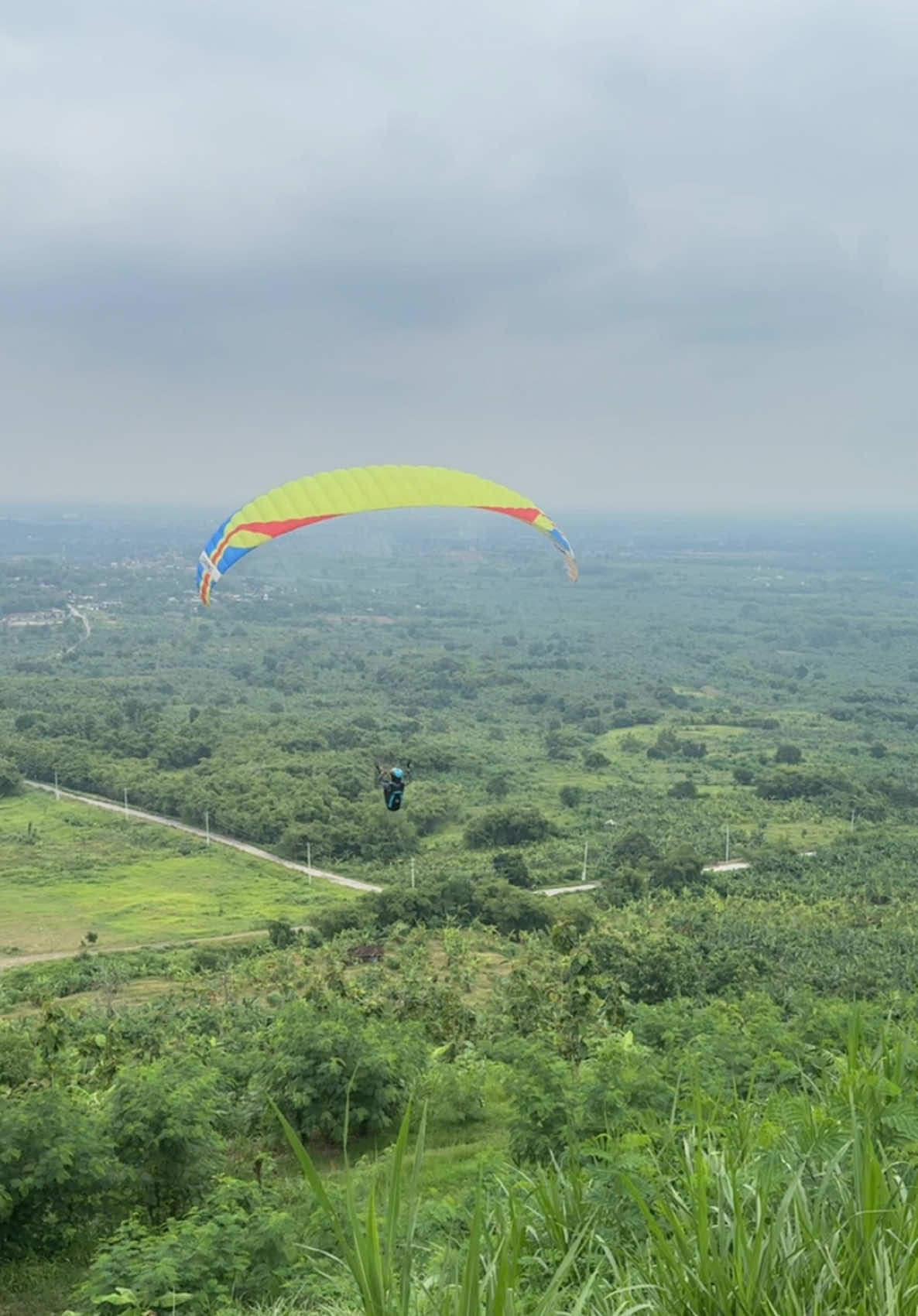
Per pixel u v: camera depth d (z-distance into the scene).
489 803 125.75
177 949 77.25
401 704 198.38
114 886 93.25
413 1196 4.89
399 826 106.12
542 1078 15.71
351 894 91.81
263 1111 21.28
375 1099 21.03
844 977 56.69
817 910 78.81
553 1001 33.00
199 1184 17.00
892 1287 4.81
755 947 65.19
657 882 89.94
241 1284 12.12
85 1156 16.19
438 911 79.25
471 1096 22.14
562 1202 6.79
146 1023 47.03
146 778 124.88
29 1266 15.99
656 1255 5.81
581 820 116.94
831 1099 7.75
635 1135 7.79
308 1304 9.84
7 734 142.25
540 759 154.88
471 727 181.75
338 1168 19.95
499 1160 12.38
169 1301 11.44
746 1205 5.84
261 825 107.81
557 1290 5.14
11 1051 26.23
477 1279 4.70
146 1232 13.66
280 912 86.38
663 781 139.62
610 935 60.03
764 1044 17.80
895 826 113.19
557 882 93.94
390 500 20.84
